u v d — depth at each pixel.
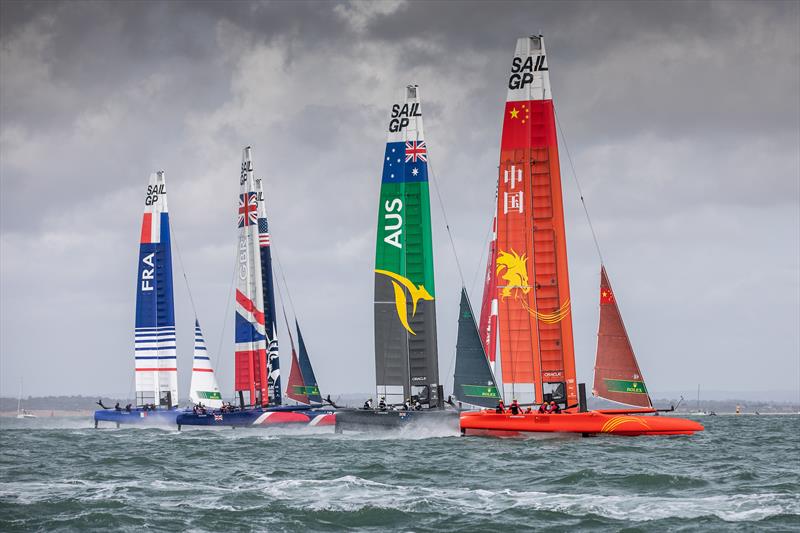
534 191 175.75
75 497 112.62
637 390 177.25
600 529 90.50
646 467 133.12
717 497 105.50
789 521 91.38
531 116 176.62
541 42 177.50
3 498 112.62
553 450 155.38
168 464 152.75
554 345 174.38
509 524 92.81
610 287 179.75
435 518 96.44
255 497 109.94
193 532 91.75
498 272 177.75
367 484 118.56
